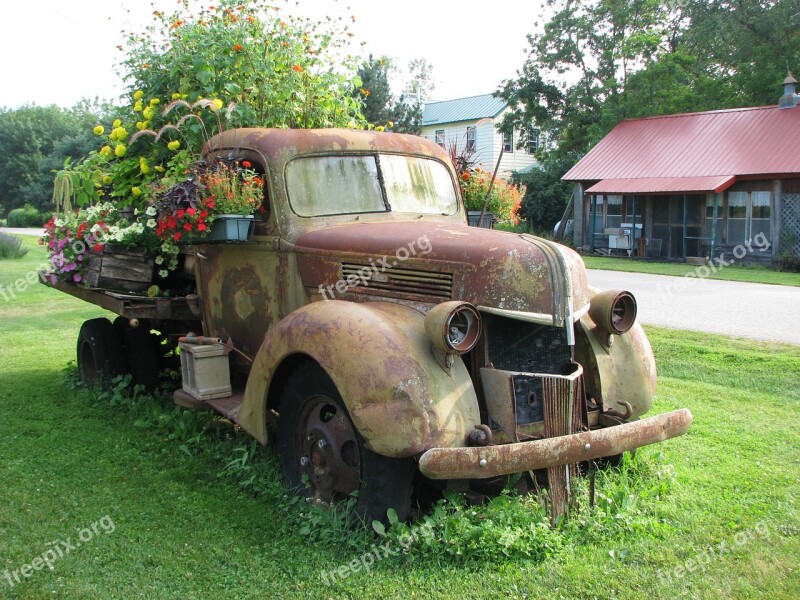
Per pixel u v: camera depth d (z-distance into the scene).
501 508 3.58
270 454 4.50
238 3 6.39
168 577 3.21
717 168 20.36
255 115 5.77
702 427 5.40
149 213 4.77
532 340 3.76
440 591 3.10
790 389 6.50
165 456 4.71
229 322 5.03
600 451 3.50
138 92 6.16
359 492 3.56
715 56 29.61
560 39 29.34
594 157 23.91
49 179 46.88
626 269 18.23
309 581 3.18
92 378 6.20
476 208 6.05
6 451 4.76
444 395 3.36
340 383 3.43
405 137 5.13
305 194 4.58
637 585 3.17
